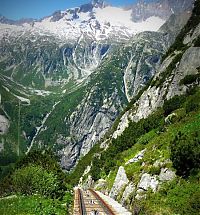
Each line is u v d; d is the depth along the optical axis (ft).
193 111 215.10
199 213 115.75
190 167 142.41
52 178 218.59
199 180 134.00
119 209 182.91
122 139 391.24
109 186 300.20
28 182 207.41
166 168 152.97
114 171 329.31
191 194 128.77
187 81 298.35
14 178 216.54
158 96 367.04
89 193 306.76
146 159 198.70
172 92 317.63
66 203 201.87
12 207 148.87
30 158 274.16
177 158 145.59
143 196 155.02
